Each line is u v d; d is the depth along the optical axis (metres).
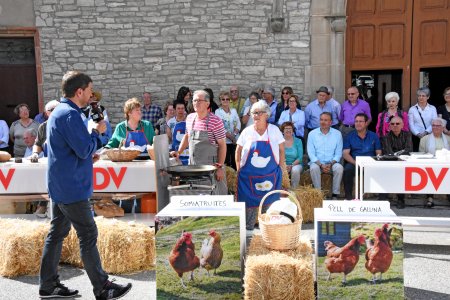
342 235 3.42
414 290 4.13
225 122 8.12
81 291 4.18
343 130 7.98
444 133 7.30
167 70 9.26
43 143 5.95
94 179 5.32
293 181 7.02
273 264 3.34
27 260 4.57
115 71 9.32
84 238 3.79
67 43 9.27
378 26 8.97
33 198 5.42
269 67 9.08
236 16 9.05
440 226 5.17
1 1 9.19
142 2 9.17
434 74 8.98
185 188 4.76
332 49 8.91
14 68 9.50
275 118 8.41
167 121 8.17
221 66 9.16
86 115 4.05
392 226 3.38
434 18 8.77
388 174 5.23
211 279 3.46
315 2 8.84
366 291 3.41
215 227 3.46
